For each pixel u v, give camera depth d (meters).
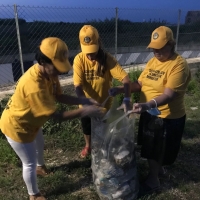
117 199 2.71
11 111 2.41
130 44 9.37
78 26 7.71
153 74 2.60
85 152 3.61
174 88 2.41
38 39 7.09
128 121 2.54
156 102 2.39
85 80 3.11
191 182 3.16
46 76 2.29
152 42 2.45
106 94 3.17
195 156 3.71
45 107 2.25
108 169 2.62
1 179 3.16
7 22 6.62
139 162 3.50
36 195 2.77
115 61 3.03
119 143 2.55
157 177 2.99
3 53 6.66
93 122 2.62
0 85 6.31
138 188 2.87
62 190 3.01
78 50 7.75
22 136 2.46
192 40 10.92
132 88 2.88
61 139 4.08
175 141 2.72
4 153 3.59
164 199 2.87
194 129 4.47
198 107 5.62
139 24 9.44
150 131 2.70
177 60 2.46
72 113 2.34
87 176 3.25
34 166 2.65
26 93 2.24
